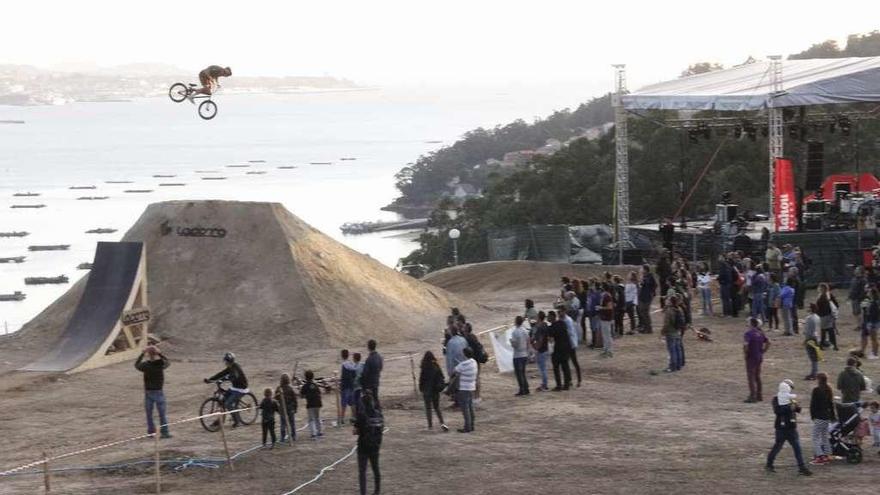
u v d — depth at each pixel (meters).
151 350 24.56
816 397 20.64
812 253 45.12
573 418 25.27
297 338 36.12
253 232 39.59
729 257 39.66
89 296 35.50
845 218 53.25
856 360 21.77
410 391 29.22
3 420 26.83
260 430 25.14
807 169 59.28
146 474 21.38
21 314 133.00
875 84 48.22
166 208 40.81
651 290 36.62
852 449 20.78
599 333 34.69
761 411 25.67
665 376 30.09
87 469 21.67
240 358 34.47
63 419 26.92
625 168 60.06
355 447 23.05
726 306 39.47
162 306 37.53
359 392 21.08
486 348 36.34
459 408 26.77
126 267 35.72
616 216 68.25
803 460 20.28
